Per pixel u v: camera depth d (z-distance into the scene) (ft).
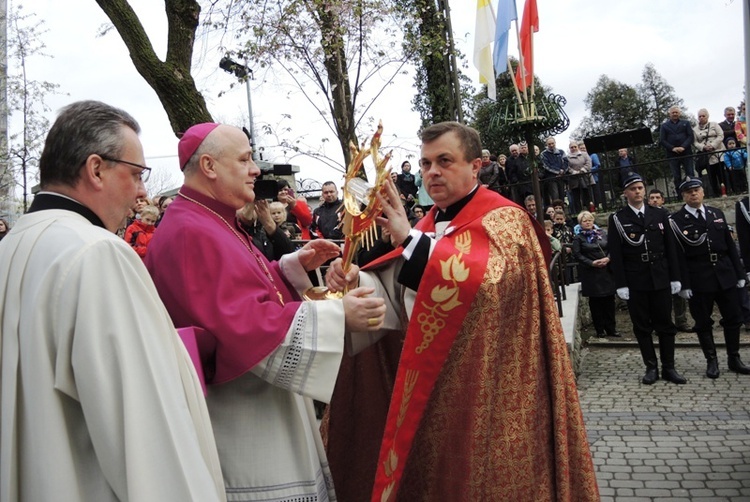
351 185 8.40
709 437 16.69
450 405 8.38
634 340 29.60
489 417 8.38
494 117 28.78
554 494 8.76
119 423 5.02
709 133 43.06
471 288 8.16
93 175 5.70
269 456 7.29
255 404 7.40
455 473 8.38
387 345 9.86
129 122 5.99
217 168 7.72
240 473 7.21
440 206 9.55
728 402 19.76
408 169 38.29
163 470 5.06
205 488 5.18
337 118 27.12
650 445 16.35
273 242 14.17
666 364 22.70
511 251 8.68
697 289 22.95
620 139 43.88
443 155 9.18
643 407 19.75
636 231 22.29
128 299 5.27
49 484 4.96
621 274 22.54
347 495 9.98
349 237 8.18
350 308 7.30
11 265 5.47
